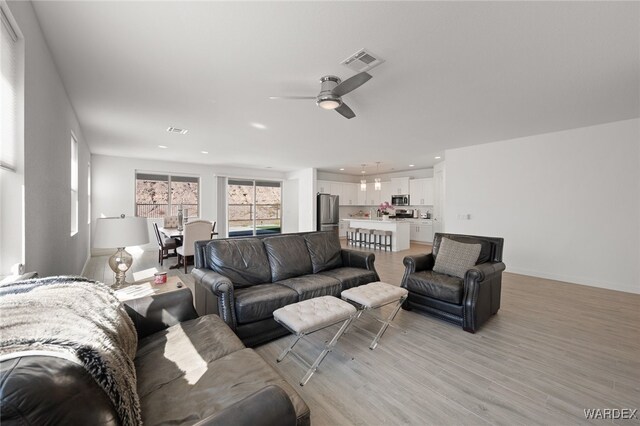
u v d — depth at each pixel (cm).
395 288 271
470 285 266
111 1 164
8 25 143
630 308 325
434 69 244
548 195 455
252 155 658
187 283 424
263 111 349
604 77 259
